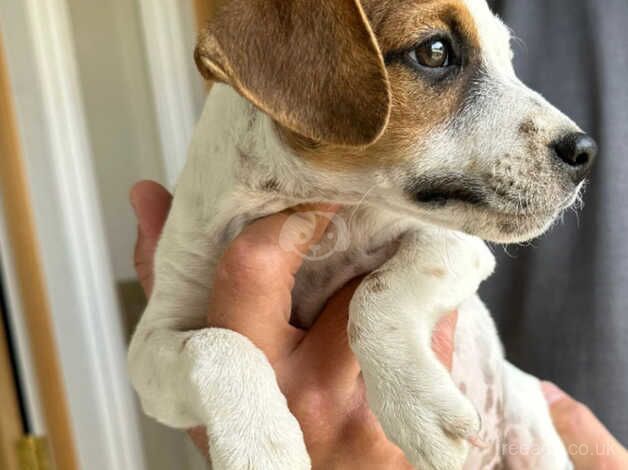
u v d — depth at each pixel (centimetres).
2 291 33
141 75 38
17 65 32
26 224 34
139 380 20
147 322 21
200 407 17
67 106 34
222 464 16
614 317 32
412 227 21
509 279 35
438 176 18
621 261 32
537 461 27
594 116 33
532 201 18
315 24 16
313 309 22
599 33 33
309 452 20
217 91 21
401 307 19
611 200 32
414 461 18
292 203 20
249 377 17
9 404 33
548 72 34
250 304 19
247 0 16
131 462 37
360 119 16
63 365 35
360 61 16
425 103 17
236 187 19
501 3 35
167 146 38
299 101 16
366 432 20
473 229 18
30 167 33
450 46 18
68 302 35
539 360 34
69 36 34
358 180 18
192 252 21
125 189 39
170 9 37
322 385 20
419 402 18
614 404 32
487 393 26
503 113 18
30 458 34
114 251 39
